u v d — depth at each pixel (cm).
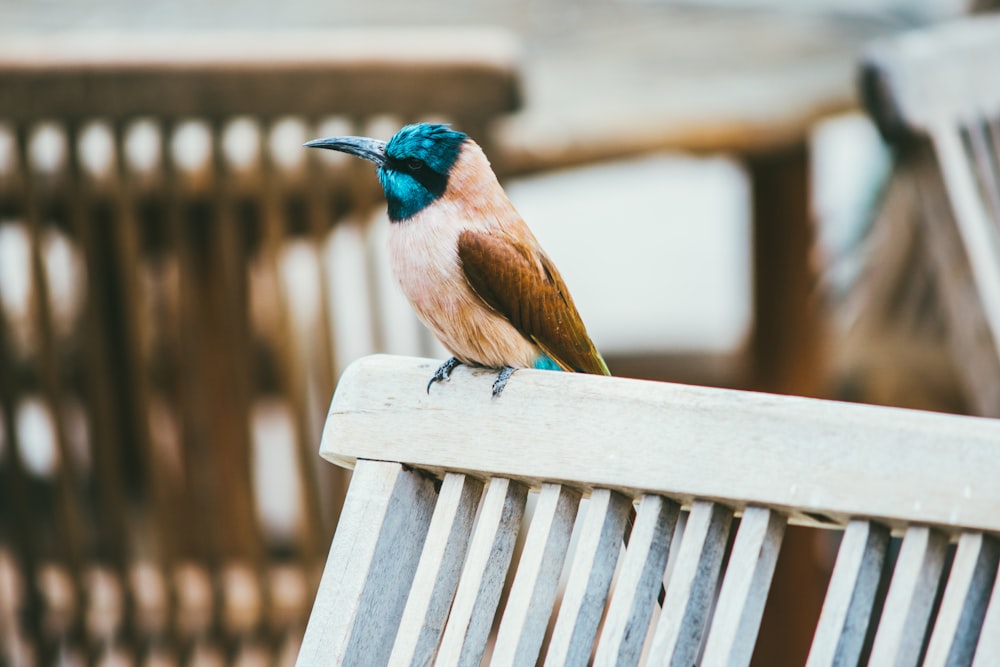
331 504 840
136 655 823
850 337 1177
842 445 297
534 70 1053
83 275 810
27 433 970
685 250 1523
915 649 287
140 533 941
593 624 320
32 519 830
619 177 1580
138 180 805
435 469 354
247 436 827
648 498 320
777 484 302
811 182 1068
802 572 940
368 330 832
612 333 1392
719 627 301
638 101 1013
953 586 284
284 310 809
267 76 786
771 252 1084
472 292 503
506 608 325
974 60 708
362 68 788
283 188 809
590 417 327
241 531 901
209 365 909
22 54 782
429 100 795
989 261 683
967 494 284
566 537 334
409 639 337
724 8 1110
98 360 818
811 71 1034
